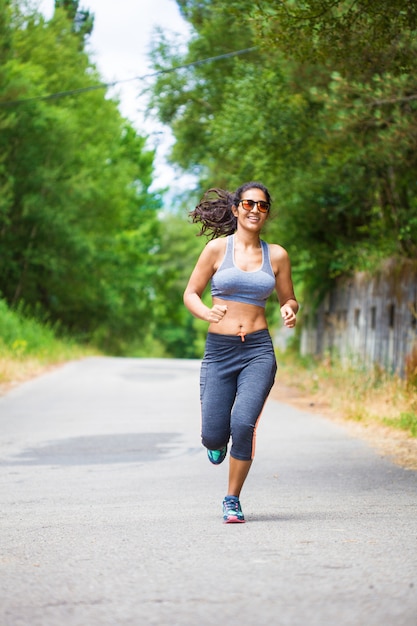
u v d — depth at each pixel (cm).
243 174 2339
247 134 2133
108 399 2214
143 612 496
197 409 1981
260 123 2089
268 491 976
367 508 853
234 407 788
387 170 2195
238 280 784
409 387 1789
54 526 777
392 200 2244
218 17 2633
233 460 786
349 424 1664
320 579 559
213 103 2912
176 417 1817
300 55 1245
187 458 1274
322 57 1248
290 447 1360
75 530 754
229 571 583
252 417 780
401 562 607
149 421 1744
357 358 2483
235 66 2420
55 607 512
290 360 3469
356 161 2127
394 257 2236
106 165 4975
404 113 1605
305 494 952
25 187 4306
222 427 801
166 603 512
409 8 1181
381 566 594
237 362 796
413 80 1399
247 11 1503
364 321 2531
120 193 4941
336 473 1107
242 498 929
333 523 764
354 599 515
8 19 3631
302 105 2039
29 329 3862
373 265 2417
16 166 4253
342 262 2612
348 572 577
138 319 7100
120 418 1797
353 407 1839
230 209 818
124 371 3419
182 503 904
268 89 2097
